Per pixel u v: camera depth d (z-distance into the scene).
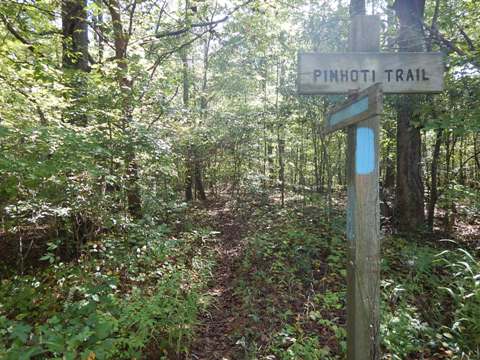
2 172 3.68
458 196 6.21
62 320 2.87
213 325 3.75
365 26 2.11
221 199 11.88
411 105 5.37
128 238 4.88
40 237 6.00
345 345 2.92
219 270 5.31
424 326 3.08
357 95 1.95
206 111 9.17
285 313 3.71
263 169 10.48
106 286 3.56
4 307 3.76
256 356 3.09
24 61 4.61
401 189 6.52
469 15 5.11
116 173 5.35
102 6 6.51
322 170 10.90
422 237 6.10
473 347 2.86
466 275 3.59
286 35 8.98
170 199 6.99
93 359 2.16
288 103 8.16
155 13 7.88
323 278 4.45
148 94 6.23
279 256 5.14
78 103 5.25
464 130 3.69
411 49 4.97
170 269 4.48
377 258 2.06
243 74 12.07
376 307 2.05
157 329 3.39
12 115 4.79
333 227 6.24
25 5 4.61
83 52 6.91
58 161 4.07
